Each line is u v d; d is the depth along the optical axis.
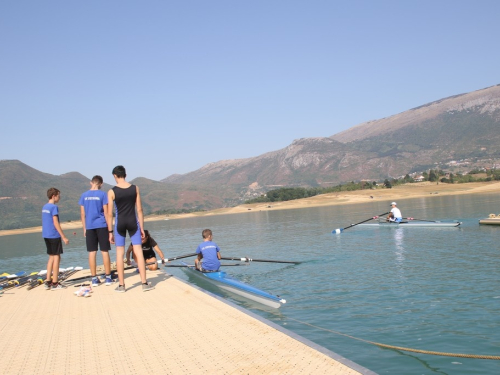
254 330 6.47
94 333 6.72
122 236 9.70
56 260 10.63
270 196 164.25
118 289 9.74
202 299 8.65
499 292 11.19
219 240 35.19
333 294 12.26
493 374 6.52
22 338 6.62
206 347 5.86
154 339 6.30
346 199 126.50
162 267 19.17
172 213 170.88
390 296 11.59
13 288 11.19
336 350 7.83
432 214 45.53
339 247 23.42
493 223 28.89
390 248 21.44
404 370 6.79
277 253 22.92
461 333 8.41
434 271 14.59
